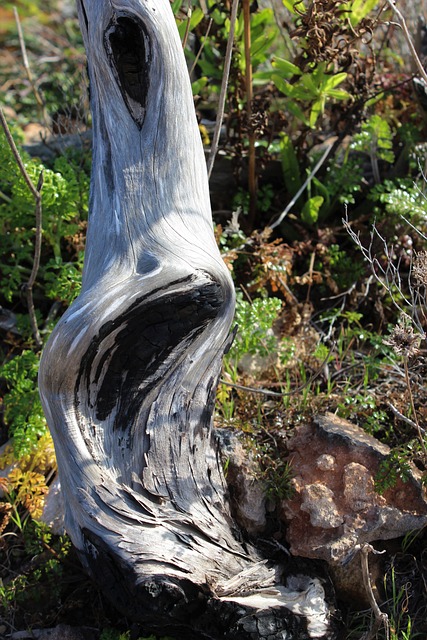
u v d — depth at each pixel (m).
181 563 2.50
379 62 4.38
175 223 2.72
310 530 2.79
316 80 3.67
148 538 2.52
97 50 2.75
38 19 7.87
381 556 2.85
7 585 2.91
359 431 3.03
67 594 2.91
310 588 2.67
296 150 4.11
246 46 3.63
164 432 2.70
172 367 2.68
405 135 4.10
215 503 2.75
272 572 2.71
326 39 3.55
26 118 5.70
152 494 2.63
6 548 3.09
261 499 2.86
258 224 4.17
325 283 3.92
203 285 2.58
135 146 2.77
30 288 3.30
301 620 2.54
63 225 3.74
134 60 2.79
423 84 3.91
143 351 2.59
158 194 2.74
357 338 3.69
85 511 2.53
